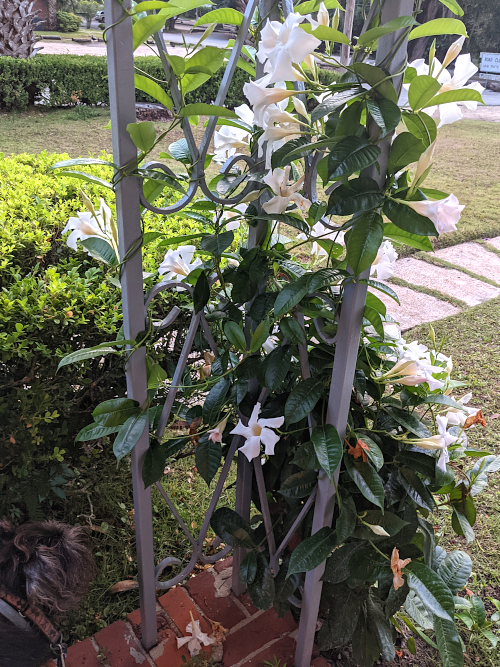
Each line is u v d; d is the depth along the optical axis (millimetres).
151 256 2154
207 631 1737
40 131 8195
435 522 2322
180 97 1107
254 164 1368
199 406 1590
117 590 1922
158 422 1563
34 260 2234
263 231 1442
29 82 9430
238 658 1676
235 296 1421
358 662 1570
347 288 1194
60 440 2012
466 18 16094
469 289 4445
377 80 976
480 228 5590
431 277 4617
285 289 1212
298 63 1040
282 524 1753
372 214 1042
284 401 1559
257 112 1108
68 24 20984
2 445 1904
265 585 1527
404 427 1532
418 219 993
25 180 2719
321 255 1688
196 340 1727
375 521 1389
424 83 958
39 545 1157
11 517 2006
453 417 1670
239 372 1448
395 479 1556
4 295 1852
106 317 1931
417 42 13039
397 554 1297
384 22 990
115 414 1295
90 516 2160
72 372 1964
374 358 1578
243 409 1550
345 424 1337
